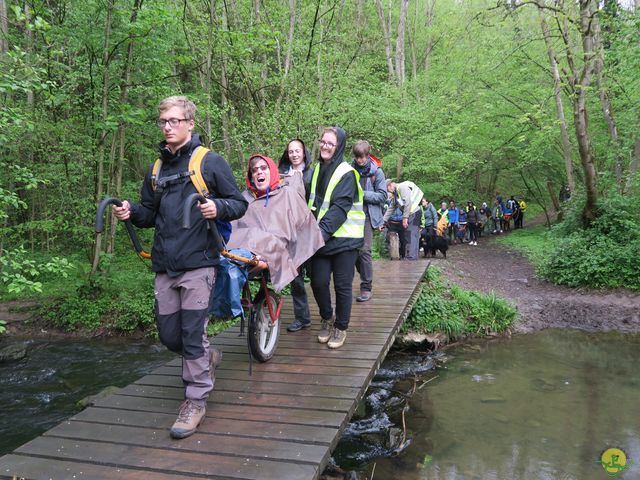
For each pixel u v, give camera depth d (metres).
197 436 2.86
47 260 10.83
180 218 2.68
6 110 6.21
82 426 3.00
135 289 10.11
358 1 14.05
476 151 20.69
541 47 16.30
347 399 3.35
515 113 18.31
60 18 8.95
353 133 12.80
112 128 8.63
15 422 5.74
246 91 10.29
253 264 3.25
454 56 19.34
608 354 7.42
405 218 9.88
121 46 9.18
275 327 4.22
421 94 17.70
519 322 9.08
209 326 8.58
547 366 6.92
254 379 3.73
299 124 9.95
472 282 11.05
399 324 5.55
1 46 9.44
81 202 9.73
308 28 11.66
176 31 9.48
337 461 4.46
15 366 7.64
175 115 2.69
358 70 13.50
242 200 2.79
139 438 2.84
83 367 7.58
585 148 12.07
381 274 8.33
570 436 4.80
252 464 2.55
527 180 27.77
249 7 10.47
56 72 9.18
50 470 2.52
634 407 5.45
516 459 4.39
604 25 11.45
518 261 14.63
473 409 5.50
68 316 9.54
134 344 8.72
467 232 21.92
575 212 12.95
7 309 10.30
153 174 2.81
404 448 4.67
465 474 4.17
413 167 15.68
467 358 7.34
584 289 10.83
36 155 10.44
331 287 7.29
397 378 6.59
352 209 4.04
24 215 12.51
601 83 12.18
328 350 4.36
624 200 11.85
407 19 24.50
